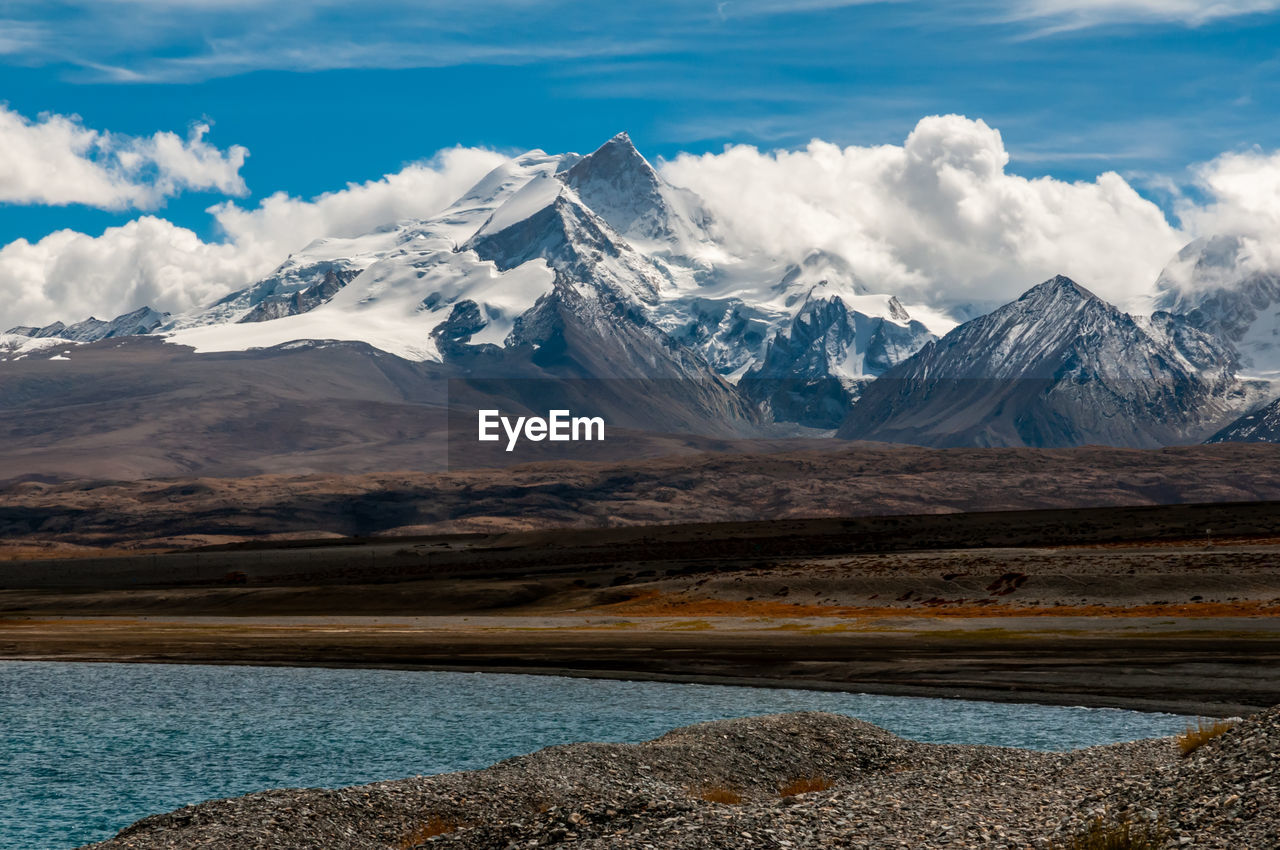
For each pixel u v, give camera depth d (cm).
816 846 2755
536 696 7944
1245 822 2483
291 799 3669
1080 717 6306
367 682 9062
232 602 19150
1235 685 7000
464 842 3150
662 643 10950
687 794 3659
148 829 3491
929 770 4206
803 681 8175
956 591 13312
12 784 5375
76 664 11150
